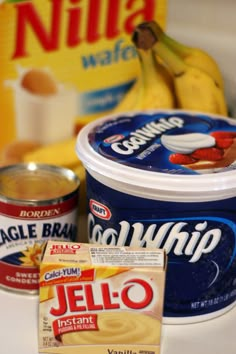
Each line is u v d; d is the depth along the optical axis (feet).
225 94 2.51
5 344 2.10
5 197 2.19
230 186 2.04
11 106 2.50
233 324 2.19
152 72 2.49
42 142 2.56
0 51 2.42
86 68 2.49
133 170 2.05
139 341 2.06
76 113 2.54
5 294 2.28
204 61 2.47
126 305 2.03
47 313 2.06
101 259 2.03
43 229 2.22
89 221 2.24
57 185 2.31
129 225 2.10
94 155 2.12
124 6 2.42
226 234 2.11
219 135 2.24
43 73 2.47
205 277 2.13
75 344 2.08
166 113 2.39
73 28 2.43
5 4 2.36
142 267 2.00
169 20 2.45
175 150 2.15
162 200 2.05
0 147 2.55
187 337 2.14
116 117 2.35
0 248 2.24
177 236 2.08
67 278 2.02
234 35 2.42
